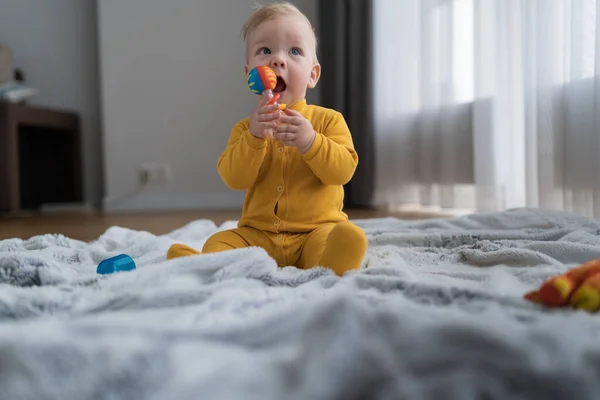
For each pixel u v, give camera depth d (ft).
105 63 10.54
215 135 10.74
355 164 3.20
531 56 6.02
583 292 1.84
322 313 1.41
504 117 6.74
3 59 9.82
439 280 2.48
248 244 3.10
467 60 7.50
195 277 2.43
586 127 5.40
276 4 3.47
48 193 10.71
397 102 8.77
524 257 2.97
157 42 10.60
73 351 1.32
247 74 3.30
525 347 1.29
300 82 3.26
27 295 2.07
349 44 9.60
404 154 8.72
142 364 1.31
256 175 3.13
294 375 1.35
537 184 5.93
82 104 11.23
